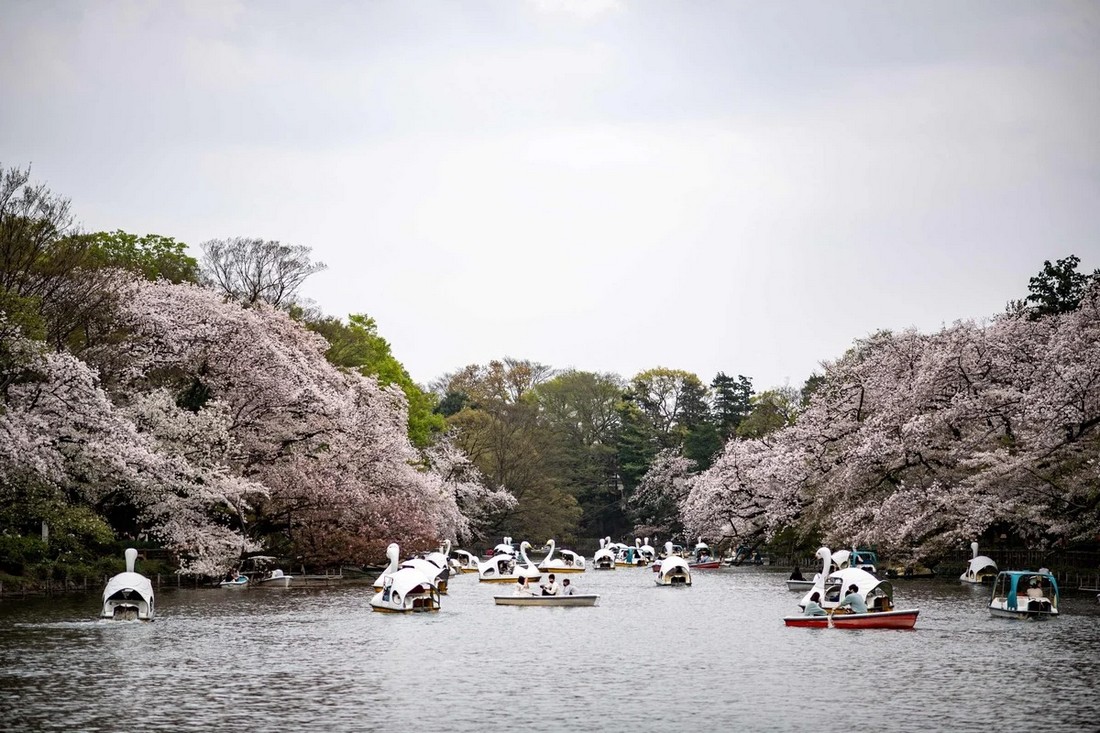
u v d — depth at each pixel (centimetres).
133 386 7281
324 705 3366
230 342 7312
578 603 6562
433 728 3078
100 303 6800
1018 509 6625
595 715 3238
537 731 3050
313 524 8312
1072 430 6262
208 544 6988
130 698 3438
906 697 3475
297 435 7975
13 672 3831
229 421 7212
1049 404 6212
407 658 4272
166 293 7431
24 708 3281
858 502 8194
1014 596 5494
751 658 4281
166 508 6812
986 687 3625
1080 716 3197
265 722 3138
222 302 7762
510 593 7644
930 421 7125
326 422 7894
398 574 6131
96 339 7056
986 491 6881
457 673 3941
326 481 8038
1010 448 6994
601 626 5391
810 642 4719
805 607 5491
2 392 5841
